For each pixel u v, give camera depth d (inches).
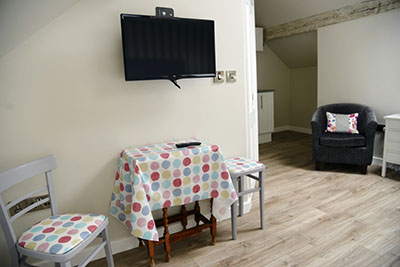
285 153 182.4
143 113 83.8
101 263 78.2
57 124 73.4
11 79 67.9
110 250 68.2
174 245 85.5
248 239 86.7
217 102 96.1
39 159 65.7
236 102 100.0
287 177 138.3
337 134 145.5
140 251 83.4
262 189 90.1
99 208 80.4
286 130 257.8
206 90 93.5
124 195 75.9
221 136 98.6
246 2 98.1
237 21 96.9
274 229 91.7
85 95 75.7
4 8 65.7
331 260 74.7
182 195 74.8
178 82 88.3
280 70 247.6
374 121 130.4
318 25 173.0
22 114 69.7
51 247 53.9
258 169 88.0
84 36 74.0
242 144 103.7
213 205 80.9
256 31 210.4
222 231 92.5
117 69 78.9
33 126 71.1
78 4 72.4
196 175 76.0
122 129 81.2
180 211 92.4
